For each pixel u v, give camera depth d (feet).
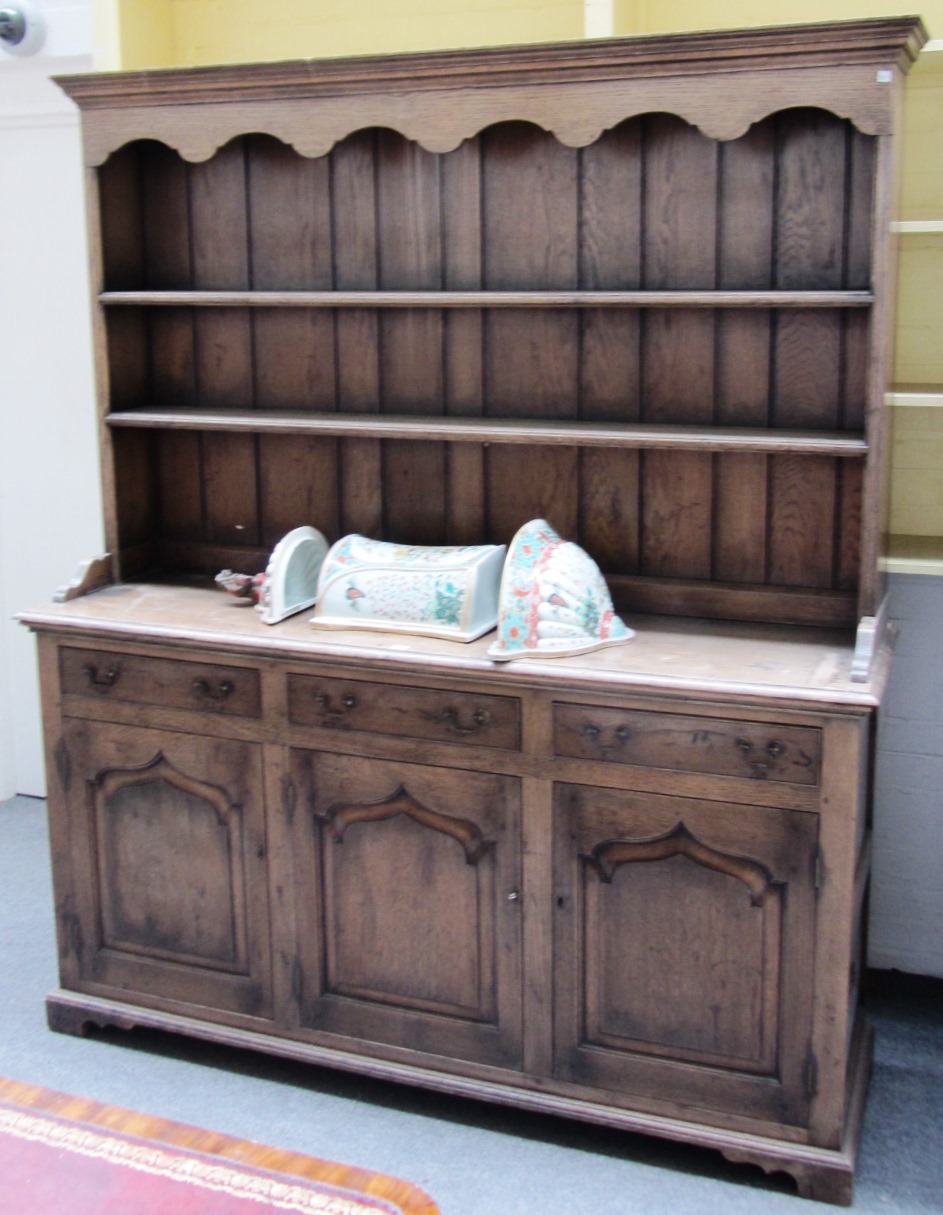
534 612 8.49
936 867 10.44
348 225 9.96
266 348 10.36
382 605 9.13
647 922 8.46
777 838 8.06
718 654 8.61
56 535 13.24
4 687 13.84
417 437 9.25
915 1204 8.27
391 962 9.14
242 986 9.57
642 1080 8.63
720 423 9.32
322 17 10.50
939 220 9.39
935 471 9.94
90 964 10.05
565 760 8.43
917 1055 9.80
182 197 10.34
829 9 9.41
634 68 8.33
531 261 9.55
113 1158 7.35
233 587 9.90
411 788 8.84
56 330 12.75
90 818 9.83
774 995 8.24
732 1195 8.36
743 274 9.08
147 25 10.52
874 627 8.26
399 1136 8.94
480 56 8.55
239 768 9.28
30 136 12.44
